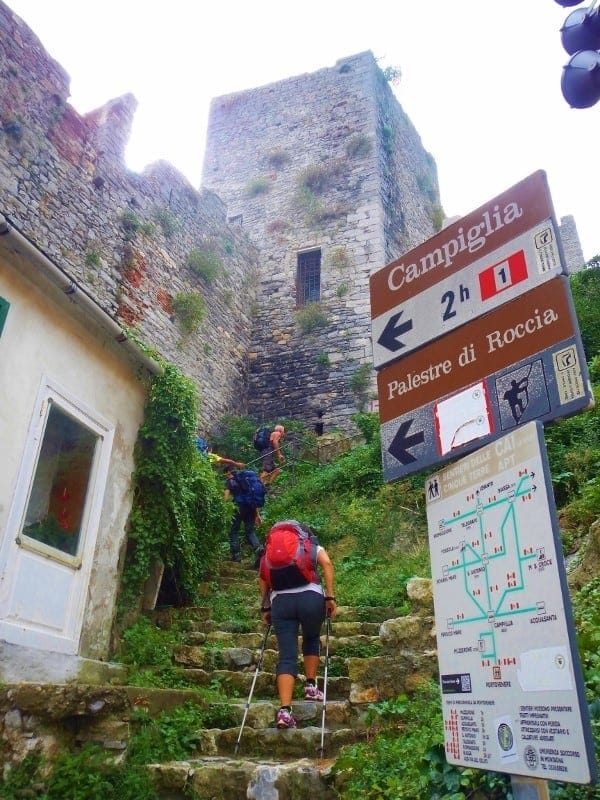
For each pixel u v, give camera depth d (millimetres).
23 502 4297
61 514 4742
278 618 4430
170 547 6324
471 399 2748
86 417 5172
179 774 3496
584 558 5062
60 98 11156
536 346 2568
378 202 17531
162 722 4051
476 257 3012
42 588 4387
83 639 4844
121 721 3785
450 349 2961
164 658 5273
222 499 8562
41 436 4578
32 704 3381
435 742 3029
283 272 17500
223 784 3406
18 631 4094
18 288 4547
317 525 9492
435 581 2586
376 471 10586
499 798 2715
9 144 9992
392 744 3471
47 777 3379
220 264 15344
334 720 4309
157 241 13414
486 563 2354
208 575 7871
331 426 14891
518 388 2564
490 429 2613
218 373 14906
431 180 22000
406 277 3373
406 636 4477
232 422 14469
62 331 4969
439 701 3793
